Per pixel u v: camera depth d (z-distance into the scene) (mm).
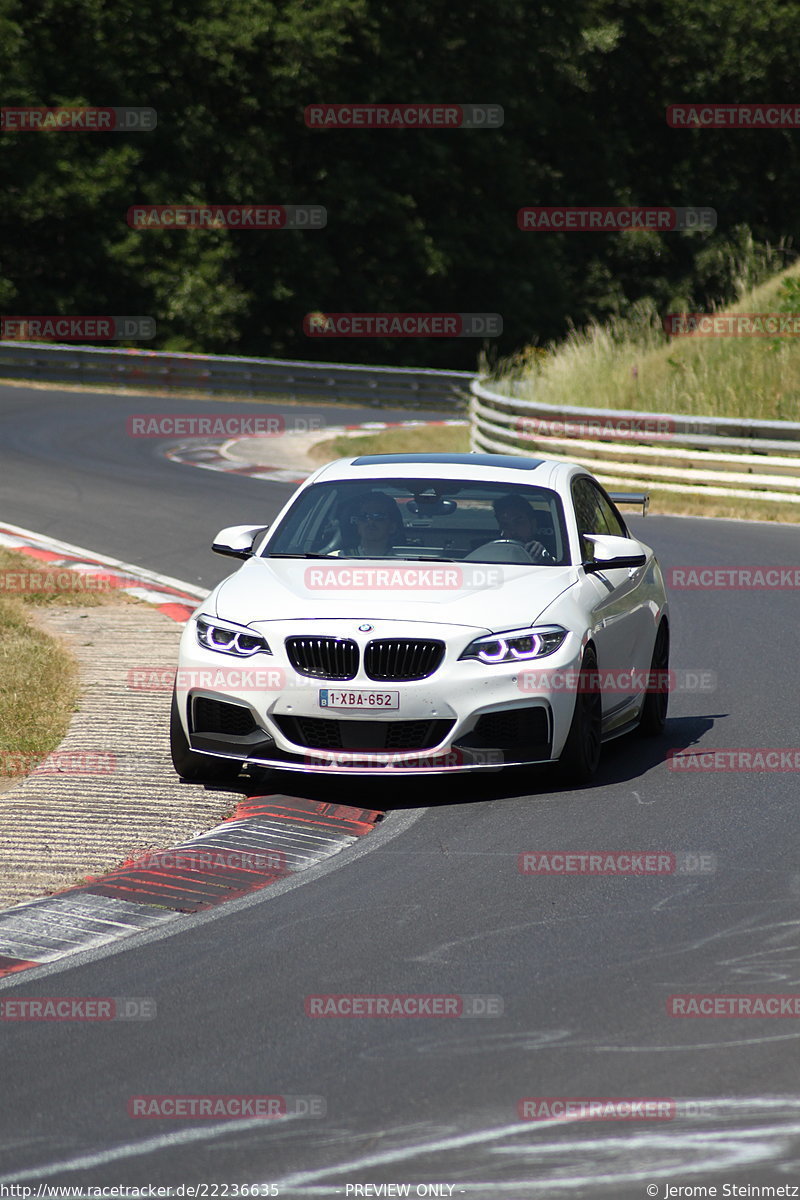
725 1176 13898
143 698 35156
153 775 29078
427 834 25594
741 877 22875
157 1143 14766
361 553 30562
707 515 75250
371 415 141500
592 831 25578
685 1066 16297
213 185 188500
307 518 31797
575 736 28047
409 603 28094
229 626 28359
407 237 198250
